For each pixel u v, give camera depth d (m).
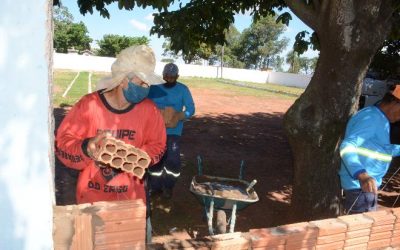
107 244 1.59
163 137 2.51
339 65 3.72
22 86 1.16
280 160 8.27
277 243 2.07
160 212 4.95
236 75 50.19
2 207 1.21
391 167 8.27
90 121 2.29
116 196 2.39
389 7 3.72
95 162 2.34
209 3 6.24
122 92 2.27
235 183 5.65
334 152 4.04
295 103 4.11
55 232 1.50
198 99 20.88
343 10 3.59
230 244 1.98
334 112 3.84
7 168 1.19
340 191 4.25
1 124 1.16
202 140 9.82
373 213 2.46
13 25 1.12
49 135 1.29
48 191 1.25
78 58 42.41
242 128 12.16
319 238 2.19
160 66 45.09
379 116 2.95
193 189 4.09
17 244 1.24
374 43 3.66
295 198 4.29
